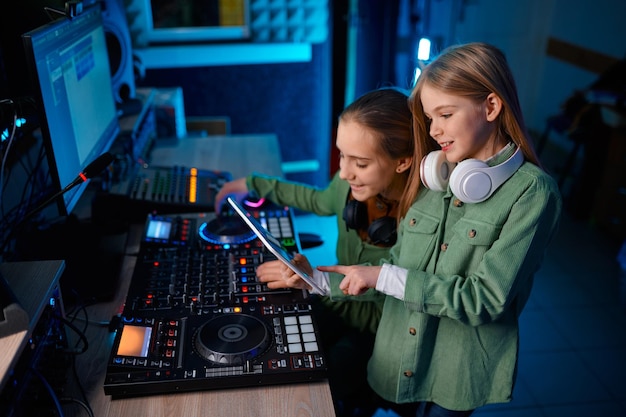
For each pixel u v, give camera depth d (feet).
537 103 15.65
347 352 4.45
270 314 3.82
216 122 8.97
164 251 4.47
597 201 11.07
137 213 5.30
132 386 3.25
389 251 4.46
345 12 10.92
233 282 4.11
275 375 3.36
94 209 5.24
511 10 14.43
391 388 4.08
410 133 3.94
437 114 3.35
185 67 9.71
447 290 3.45
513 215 3.33
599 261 10.05
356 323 4.64
